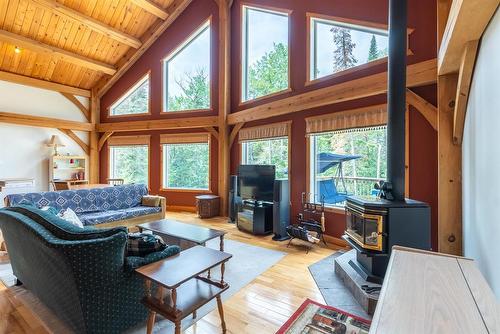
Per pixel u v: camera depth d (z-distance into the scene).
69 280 1.73
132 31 6.62
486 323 0.86
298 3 4.60
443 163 2.71
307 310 2.26
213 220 5.71
